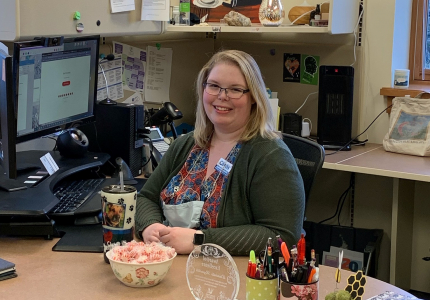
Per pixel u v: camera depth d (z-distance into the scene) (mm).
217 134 1651
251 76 1566
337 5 2582
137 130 2262
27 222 1487
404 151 2627
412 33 3061
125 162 2197
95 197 1752
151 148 2340
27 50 1716
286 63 3125
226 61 1585
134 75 2805
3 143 1485
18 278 1259
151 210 1662
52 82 1898
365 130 2910
